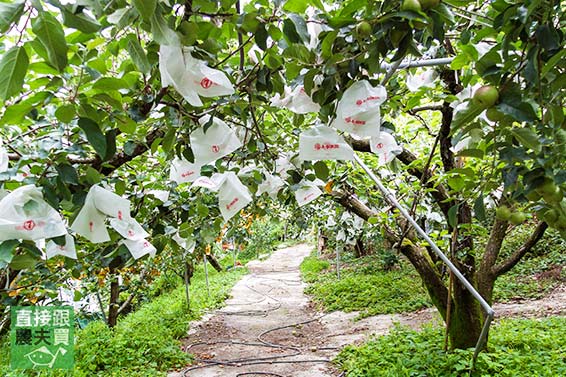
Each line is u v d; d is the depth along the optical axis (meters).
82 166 1.64
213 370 5.86
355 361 5.09
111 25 1.24
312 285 12.22
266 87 1.67
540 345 4.56
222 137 1.77
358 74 1.47
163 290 12.73
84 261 3.23
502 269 4.31
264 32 1.40
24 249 1.44
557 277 8.60
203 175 2.51
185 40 1.29
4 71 0.99
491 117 1.25
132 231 1.69
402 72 2.60
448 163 3.67
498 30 1.22
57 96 1.28
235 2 1.37
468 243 4.26
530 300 7.64
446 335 4.36
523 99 1.28
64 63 0.97
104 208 1.44
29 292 3.50
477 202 1.56
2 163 1.36
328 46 1.34
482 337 3.51
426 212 4.64
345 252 16.19
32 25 0.94
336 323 7.96
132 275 7.98
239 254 22.30
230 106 1.86
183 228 2.96
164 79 1.30
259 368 5.84
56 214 1.32
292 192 2.90
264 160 2.72
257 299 11.42
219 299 11.00
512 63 1.22
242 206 2.12
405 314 7.70
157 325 7.79
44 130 1.76
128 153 1.90
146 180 3.16
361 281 10.35
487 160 2.60
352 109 1.40
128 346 6.21
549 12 1.13
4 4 0.91
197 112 1.78
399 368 4.36
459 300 4.36
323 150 1.65
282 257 21.92
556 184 1.27
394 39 1.25
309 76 1.46
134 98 1.56
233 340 7.51
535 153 1.24
